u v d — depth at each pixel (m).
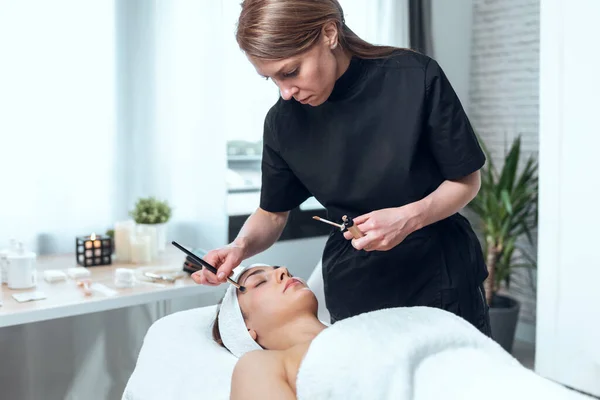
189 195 2.82
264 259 3.16
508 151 3.66
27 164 2.43
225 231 2.88
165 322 1.67
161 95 2.71
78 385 2.62
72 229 2.55
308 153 1.56
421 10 3.50
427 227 1.57
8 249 2.21
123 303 2.01
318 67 1.35
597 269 2.54
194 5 2.74
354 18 3.27
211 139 2.81
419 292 1.58
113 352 2.69
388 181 1.50
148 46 2.66
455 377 1.17
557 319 2.68
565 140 2.58
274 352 1.29
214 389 1.39
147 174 2.71
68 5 2.47
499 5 3.64
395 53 1.49
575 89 2.53
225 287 2.22
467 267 1.58
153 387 1.48
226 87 2.83
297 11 1.28
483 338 1.25
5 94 2.37
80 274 2.17
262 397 1.19
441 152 1.48
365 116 1.48
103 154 2.59
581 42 2.49
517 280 3.69
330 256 1.67
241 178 3.18
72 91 2.50
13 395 2.49
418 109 1.45
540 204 2.68
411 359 1.17
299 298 1.47
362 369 1.16
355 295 1.63
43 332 2.53
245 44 1.32
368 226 1.38
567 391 1.11
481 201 3.35
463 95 3.80
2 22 2.34
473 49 3.79
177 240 2.82
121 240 2.41
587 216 2.55
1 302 1.89
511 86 3.62
